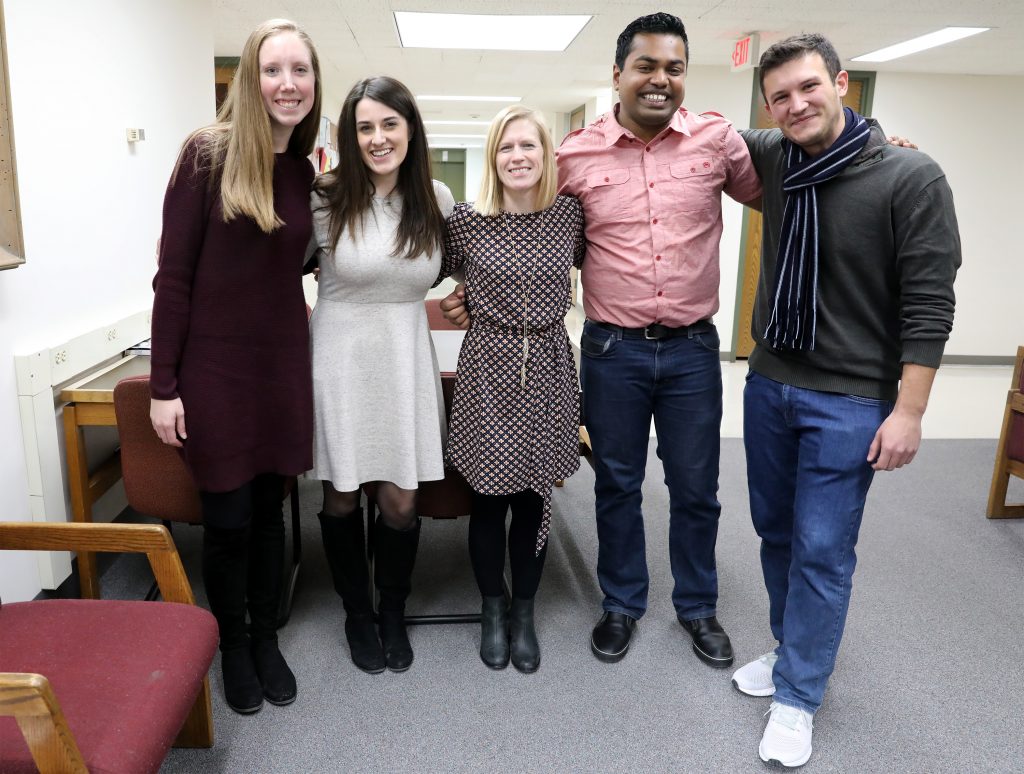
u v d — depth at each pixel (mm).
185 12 3285
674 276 1862
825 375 1638
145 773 1109
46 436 2100
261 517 1810
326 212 1697
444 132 15195
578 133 1965
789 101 1542
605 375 1953
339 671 1979
